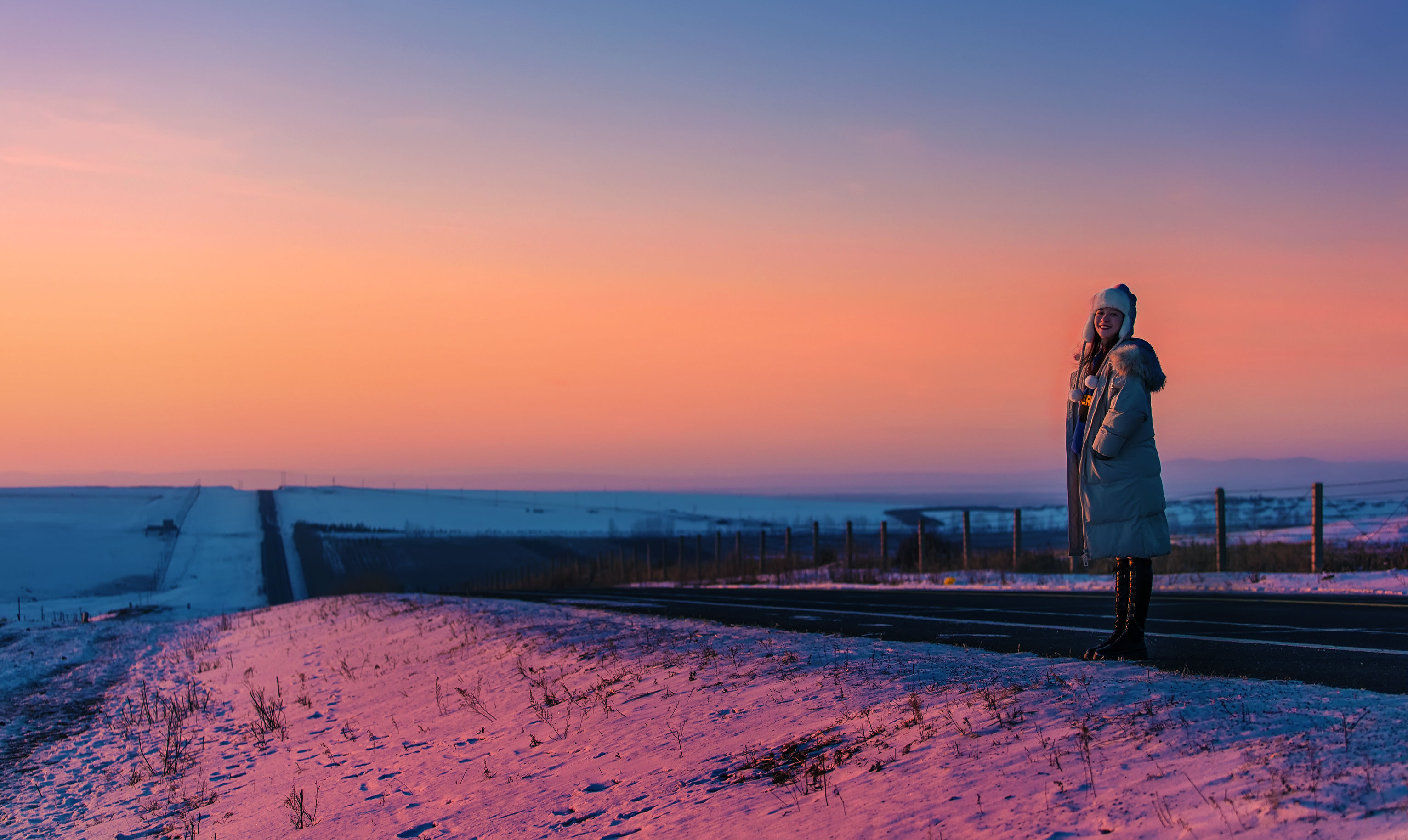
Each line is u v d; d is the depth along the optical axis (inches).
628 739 280.7
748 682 302.4
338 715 468.4
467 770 304.5
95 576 3718.0
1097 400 258.1
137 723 553.3
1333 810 124.5
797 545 3609.7
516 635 533.6
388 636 695.7
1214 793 141.6
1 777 460.8
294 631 913.5
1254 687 205.2
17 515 5974.4
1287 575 628.7
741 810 197.5
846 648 327.6
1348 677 232.8
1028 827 148.3
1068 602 529.7
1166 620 382.6
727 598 717.9
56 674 870.4
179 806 355.3
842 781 195.3
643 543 4921.3
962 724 207.8
